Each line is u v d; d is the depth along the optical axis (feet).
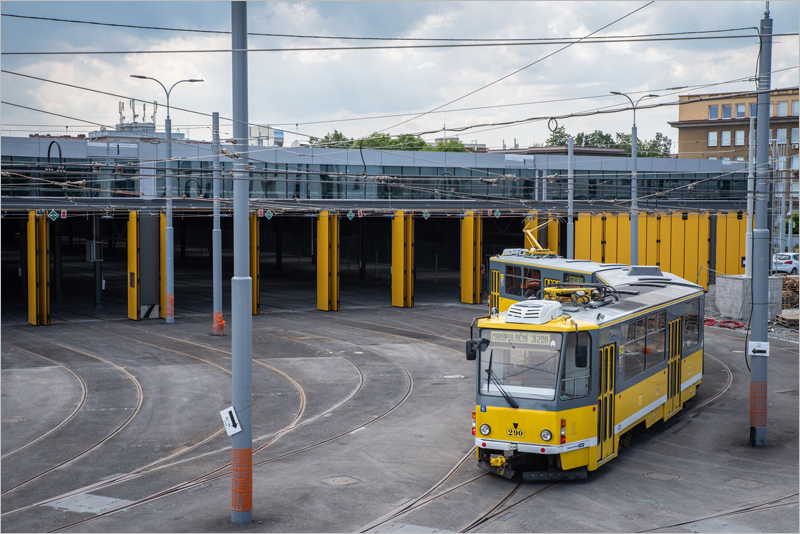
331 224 127.24
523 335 44.55
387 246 233.55
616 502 41.19
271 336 101.35
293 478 45.70
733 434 55.67
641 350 52.03
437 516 39.09
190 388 71.05
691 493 42.68
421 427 57.52
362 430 56.85
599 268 76.54
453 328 108.78
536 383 43.93
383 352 89.86
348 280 183.52
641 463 48.73
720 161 178.70
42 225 110.11
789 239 175.63
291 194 134.51
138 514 39.70
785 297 118.01
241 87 39.27
